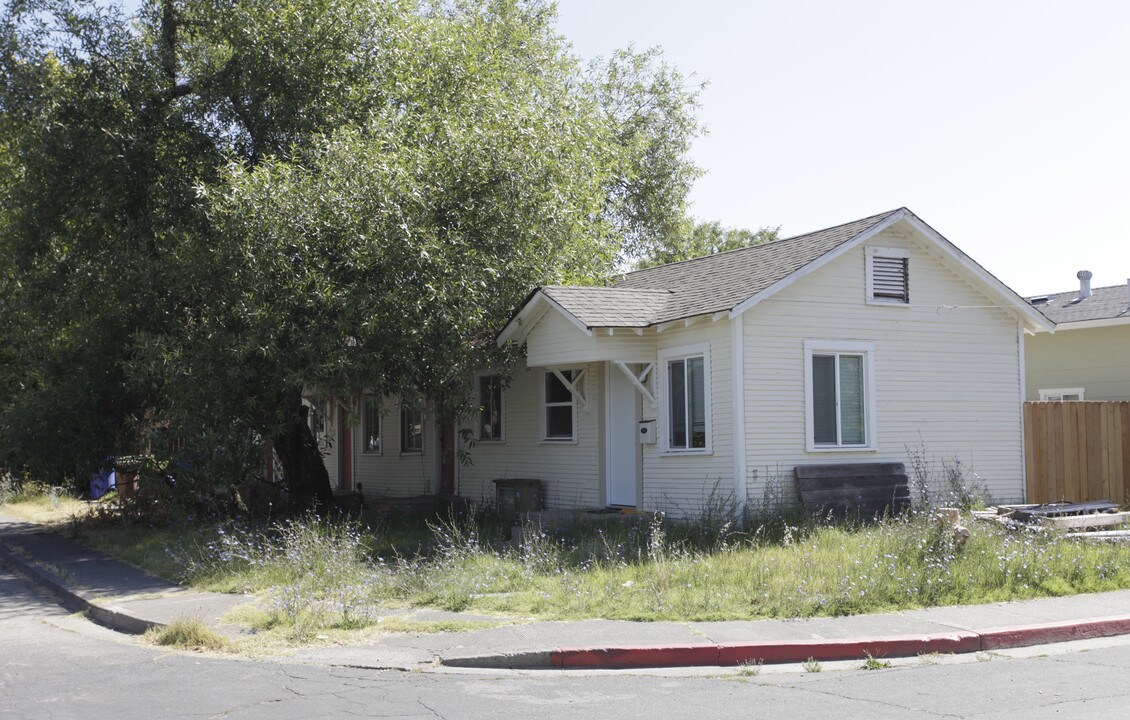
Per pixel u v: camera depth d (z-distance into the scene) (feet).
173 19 62.90
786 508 52.24
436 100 65.51
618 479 59.82
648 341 57.31
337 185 54.24
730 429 52.16
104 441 62.64
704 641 29.55
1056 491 60.90
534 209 60.23
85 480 65.72
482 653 28.86
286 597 35.19
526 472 66.64
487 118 62.03
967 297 59.93
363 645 30.71
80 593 41.09
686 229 118.32
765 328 53.06
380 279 54.03
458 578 38.83
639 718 22.86
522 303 59.82
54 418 59.88
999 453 59.77
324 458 93.86
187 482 57.57
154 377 55.16
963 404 59.06
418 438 79.36
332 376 53.21
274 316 52.49
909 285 57.93
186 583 42.88
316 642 31.22
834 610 33.37
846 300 55.77
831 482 53.21
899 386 57.11
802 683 26.32
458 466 74.02
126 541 56.18
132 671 28.17
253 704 24.29
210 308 55.42
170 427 56.13
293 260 53.47
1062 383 83.66
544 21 100.94
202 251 54.34
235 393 54.34
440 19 76.43
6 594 44.50
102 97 59.52
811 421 54.03
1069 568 38.68
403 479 81.10
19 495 87.76
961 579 36.83
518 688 25.95
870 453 55.62
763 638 29.94
